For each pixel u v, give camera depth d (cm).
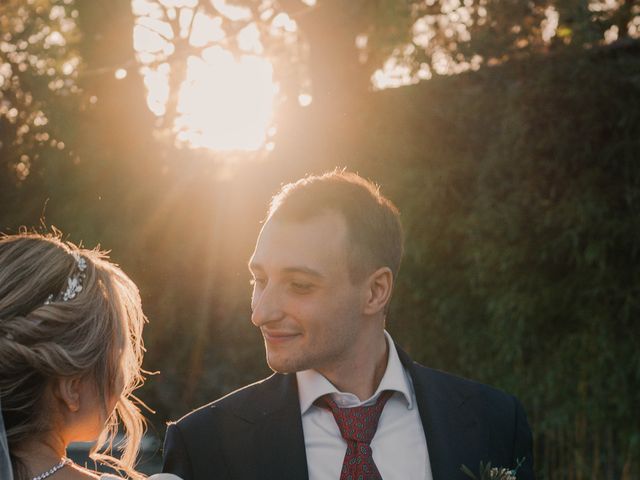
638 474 443
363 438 186
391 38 560
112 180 555
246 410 192
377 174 523
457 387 204
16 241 148
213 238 557
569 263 456
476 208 487
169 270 556
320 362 180
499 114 492
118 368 148
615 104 449
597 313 455
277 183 542
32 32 571
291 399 191
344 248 178
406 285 529
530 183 471
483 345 503
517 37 493
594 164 458
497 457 198
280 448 186
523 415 211
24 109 561
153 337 562
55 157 551
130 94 562
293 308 176
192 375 565
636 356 443
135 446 169
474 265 497
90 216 546
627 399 448
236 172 554
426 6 546
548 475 477
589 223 449
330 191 182
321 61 548
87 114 559
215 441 188
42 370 136
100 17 566
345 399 190
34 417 138
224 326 563
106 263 156
